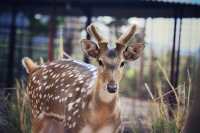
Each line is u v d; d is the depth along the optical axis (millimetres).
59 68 6945
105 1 12359
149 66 13180
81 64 6891
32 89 7152
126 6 11836
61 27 15023
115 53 5809
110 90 5699
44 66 7238
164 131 7590
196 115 5430
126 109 10812
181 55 11172
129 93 13539
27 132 8055
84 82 6355
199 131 5391
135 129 8383
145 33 11609
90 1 12586
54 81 6758
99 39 5988
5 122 8430
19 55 13938
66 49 16188
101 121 6047
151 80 11891
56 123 6828
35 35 16703
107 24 14297
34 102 7086
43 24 17266
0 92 9414
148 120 8742
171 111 8031
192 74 8570
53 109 6664
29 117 8125
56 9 13992
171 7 10188
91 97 6074
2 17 15414
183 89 7895
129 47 5918
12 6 14141
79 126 6156
